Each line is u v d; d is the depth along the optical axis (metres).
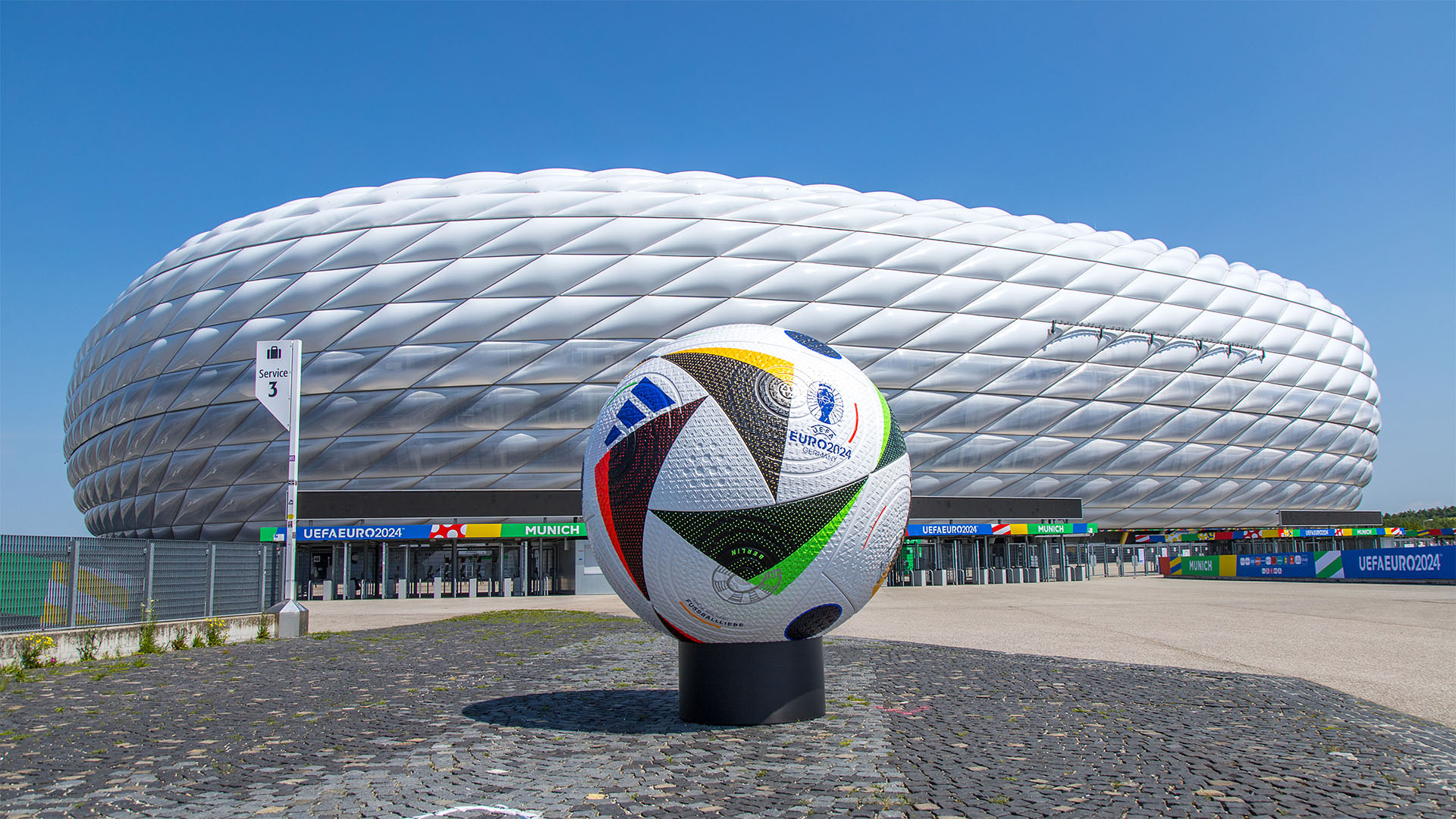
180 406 36.44
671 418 6.05
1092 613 17.62
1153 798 4.38
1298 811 4.14
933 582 34.78
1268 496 45.25
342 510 31.92
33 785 4.88
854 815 4.14
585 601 26.55
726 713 6.29
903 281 37.66
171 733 6.34
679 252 36.12
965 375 37.88
